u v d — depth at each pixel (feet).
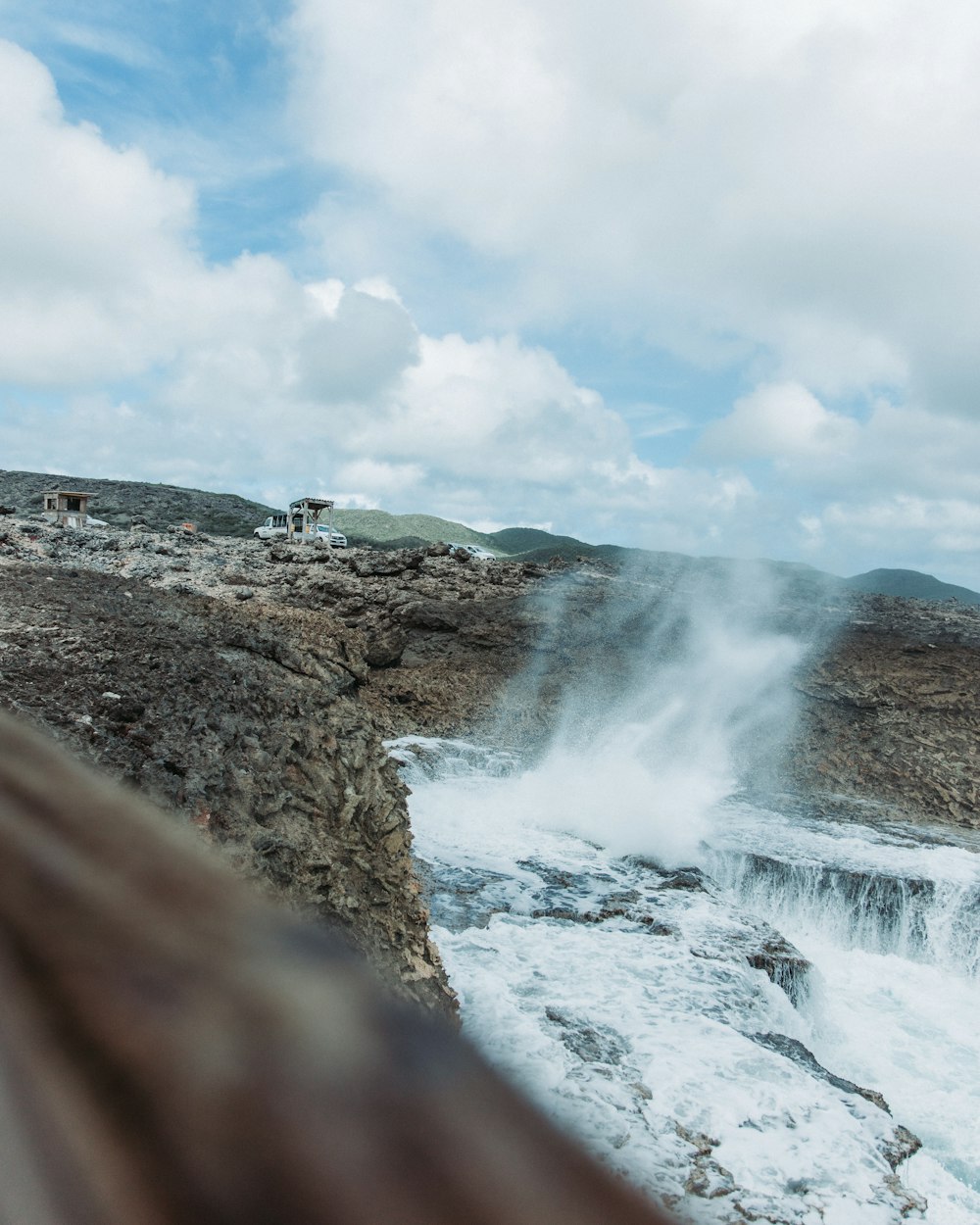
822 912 86.58
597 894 77.66
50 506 217.36
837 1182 42.70
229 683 53.42
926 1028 71.41
